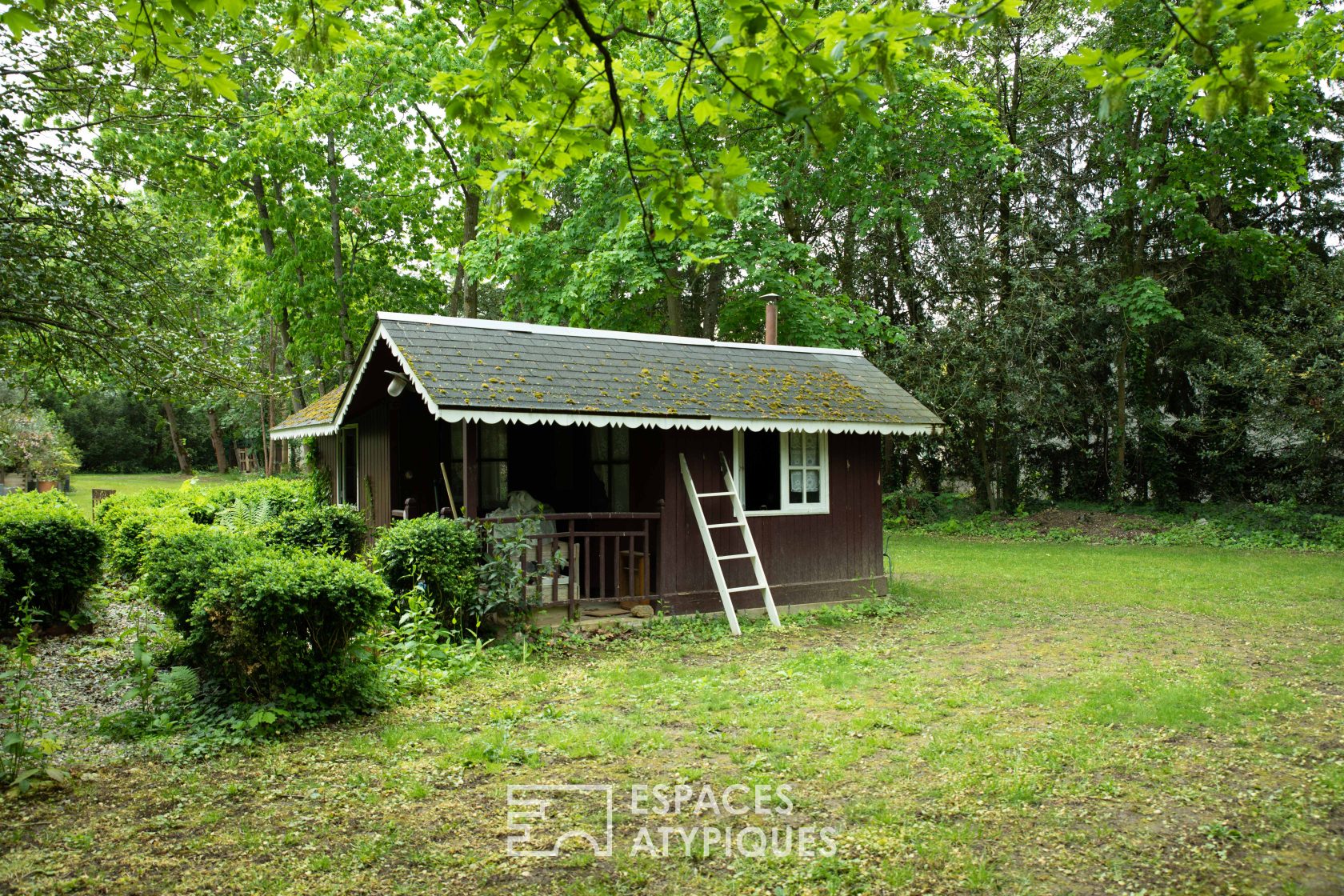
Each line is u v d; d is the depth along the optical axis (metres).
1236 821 4.66
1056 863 4.19
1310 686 7.43
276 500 15.81
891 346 24.14
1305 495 20.94
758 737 6.00
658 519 10.55
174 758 5.63
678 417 10.03
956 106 20.42
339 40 4.89
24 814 4.76
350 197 23.69
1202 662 8.36
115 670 7.66
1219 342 21.14
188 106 9.78
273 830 4.55
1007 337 21.94
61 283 8.22
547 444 12.14
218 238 23.38
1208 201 22.44
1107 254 22.69
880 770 5.41
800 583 11.79
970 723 6.33
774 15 3.96
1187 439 22.98
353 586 6.57
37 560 9.10
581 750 5.75
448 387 8.95
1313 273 19.73
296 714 6.27
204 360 9.23
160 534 11.25
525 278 22.39
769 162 20.42
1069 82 22.84
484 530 9.40
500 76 4.83
